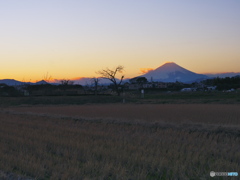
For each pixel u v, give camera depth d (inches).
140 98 3125.0
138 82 7268.7
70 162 418.0
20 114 1363.2
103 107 1924.2
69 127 837.2
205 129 721.0
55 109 1756.9
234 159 434.3
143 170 374.6
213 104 2197.3
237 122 931.3
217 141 606.5
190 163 402.6
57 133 697.6
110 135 665.6
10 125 903.1
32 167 387.9
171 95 3336.6
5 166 399.9
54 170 380.5
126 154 453.7
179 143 553.6
